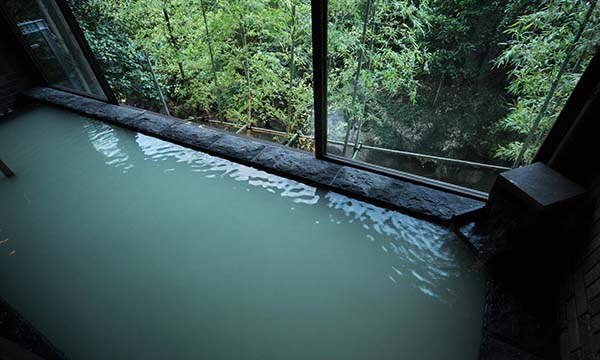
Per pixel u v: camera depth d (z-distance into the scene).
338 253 1.94
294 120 4.45
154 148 3.01
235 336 1.57
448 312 1.60
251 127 4.86
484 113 3.30
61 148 3.10
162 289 1.80
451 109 3.48
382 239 1.99
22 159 2.97
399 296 1.69
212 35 3.92
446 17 2.83
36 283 1.87
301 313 1.65
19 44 3.87
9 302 1.77
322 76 2.11
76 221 2.27
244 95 4.56
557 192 1.44
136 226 2.21
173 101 5.42
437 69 3.28
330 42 2.88
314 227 2.12
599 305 1.15
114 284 1.84
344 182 2.35
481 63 3.05
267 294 1.75
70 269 1.94
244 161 2.69
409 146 3.99
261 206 2.31
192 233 2.14
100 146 3.10
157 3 3.99
